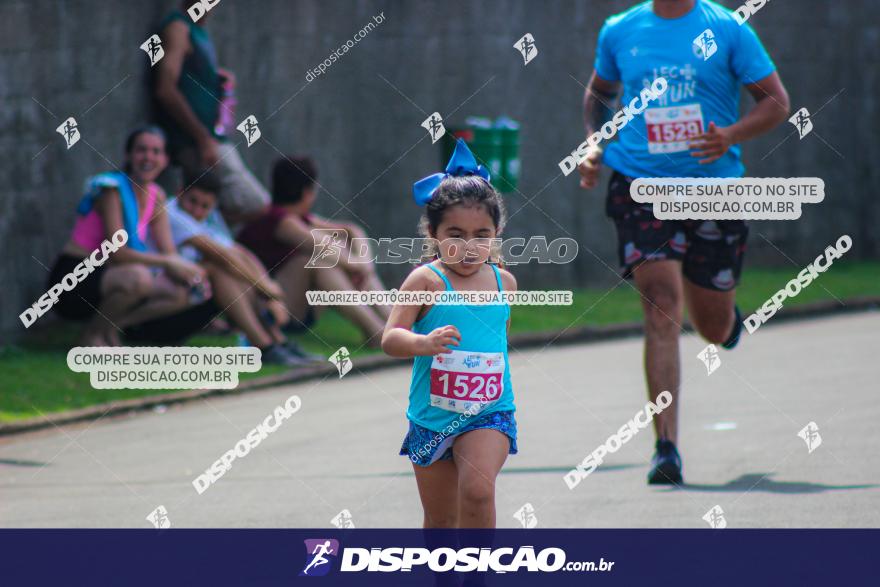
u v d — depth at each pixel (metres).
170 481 15.66
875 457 15.38
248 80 31.92
